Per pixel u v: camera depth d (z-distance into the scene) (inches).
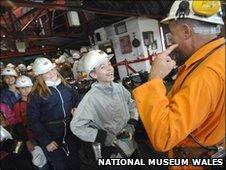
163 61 53.6
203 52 51.5
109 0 310.7
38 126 118.3
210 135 53.7
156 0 365.7
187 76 51.7
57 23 398.3
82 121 92.2
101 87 94.3
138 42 435.5
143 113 51.4
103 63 92.2
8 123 140.0
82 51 335.3
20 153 126.0
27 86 143.9
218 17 51.6
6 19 304.8
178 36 54.1
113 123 95.4
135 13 363.9
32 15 330.0
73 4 238.2
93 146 92.9
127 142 95.6
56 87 119.7
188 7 51.0
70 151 121.9
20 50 320.2
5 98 177.0
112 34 453.4
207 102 47.0
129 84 189.0
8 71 181.0
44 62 118.0
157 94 51.2
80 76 168.6
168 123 47.2
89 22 424.8
